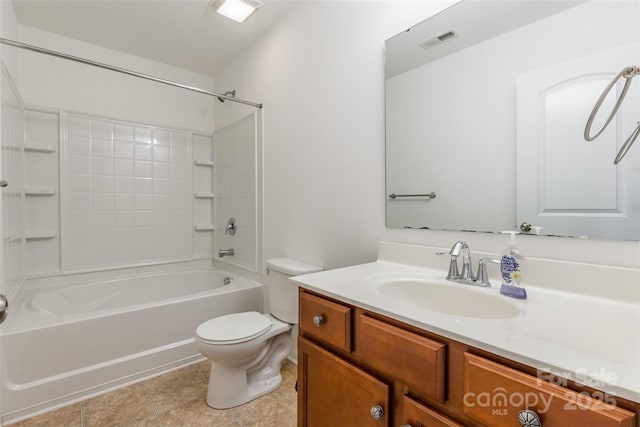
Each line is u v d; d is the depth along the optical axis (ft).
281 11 6.62
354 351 2.86
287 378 5.93
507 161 3.37
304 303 3.47
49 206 7.38
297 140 6.35
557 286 2.91
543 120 3.10
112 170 8.29
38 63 7.27
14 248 5.87
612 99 2.69
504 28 3.40
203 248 9.93
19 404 4.75
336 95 5.42
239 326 5.34
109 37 7.69
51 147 7.25
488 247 3.53
